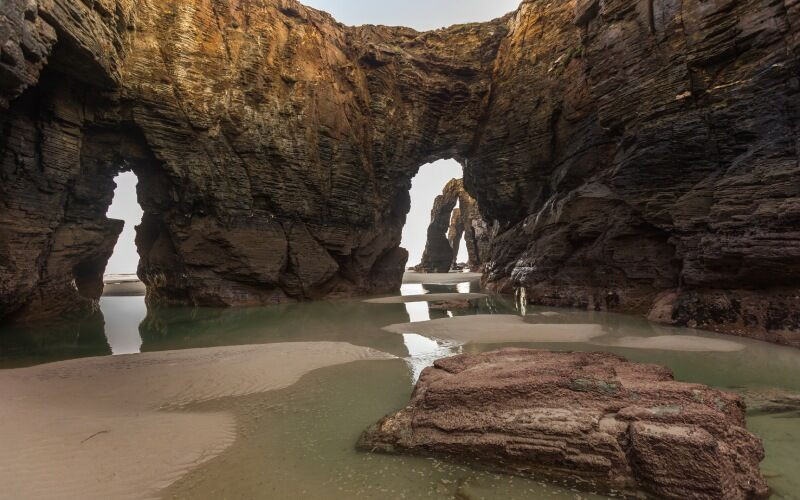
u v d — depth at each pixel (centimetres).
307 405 845
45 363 1203
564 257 2575
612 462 532
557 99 3133
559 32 3167
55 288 2089
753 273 1456
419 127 3859
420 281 5559
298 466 588
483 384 702
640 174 2070
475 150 3991
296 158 3080
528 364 823
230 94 2816
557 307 2459
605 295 2245
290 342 1492
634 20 2198
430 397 701
